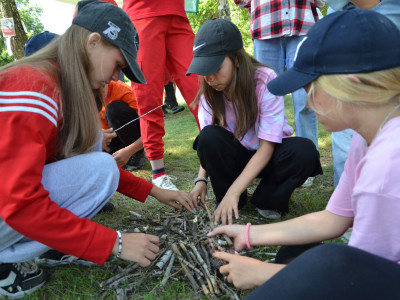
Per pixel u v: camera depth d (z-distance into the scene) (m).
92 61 1.49
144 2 2.66
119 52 1.53
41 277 1.67
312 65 1.12
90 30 1.47
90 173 1.59
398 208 0.96
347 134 2.25
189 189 2.84
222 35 1.93
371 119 1.07
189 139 4.60
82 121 1.51
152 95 2.78
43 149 1.34
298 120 2.97
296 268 0.96
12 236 1.48
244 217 2.29
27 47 2.12
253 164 2.03
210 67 1.90
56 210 1.38
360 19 1.05
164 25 2.75
